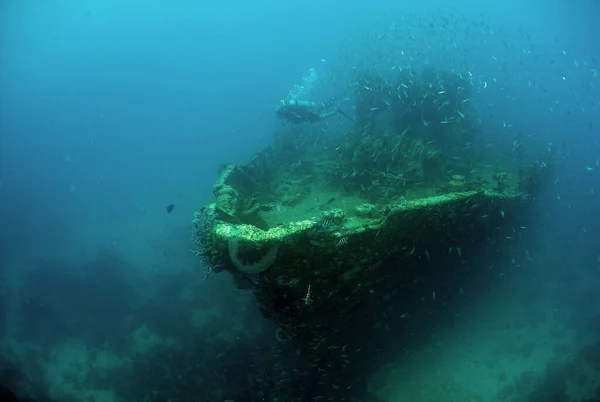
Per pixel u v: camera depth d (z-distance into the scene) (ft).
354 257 23.41
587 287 47.01
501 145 53.57
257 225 29.78
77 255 89.15
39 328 63.57
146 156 216.95
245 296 53.21
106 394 47.09
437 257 29.32
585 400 32.63
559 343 39.88
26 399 47.50
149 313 56.95
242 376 38.70
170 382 42.32
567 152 69.46
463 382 35.83
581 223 56.85
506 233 36.88
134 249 85.05
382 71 56.70
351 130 53.57
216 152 167.63
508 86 93.20
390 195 34.78
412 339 34.73
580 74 128.98
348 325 27.48
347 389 32.78
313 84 85.30
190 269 66.69
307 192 38.22
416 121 47.34
